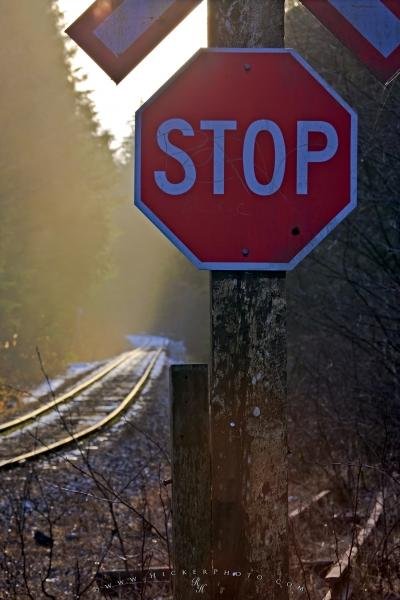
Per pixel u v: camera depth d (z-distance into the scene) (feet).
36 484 37.52
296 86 11.96
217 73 11.91
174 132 11.91
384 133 32.71
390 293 33.68
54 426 61.46
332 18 12.19
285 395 11.85
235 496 11.76
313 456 33.14
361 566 19.13
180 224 11.92
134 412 70.49
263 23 11.96
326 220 11.98
